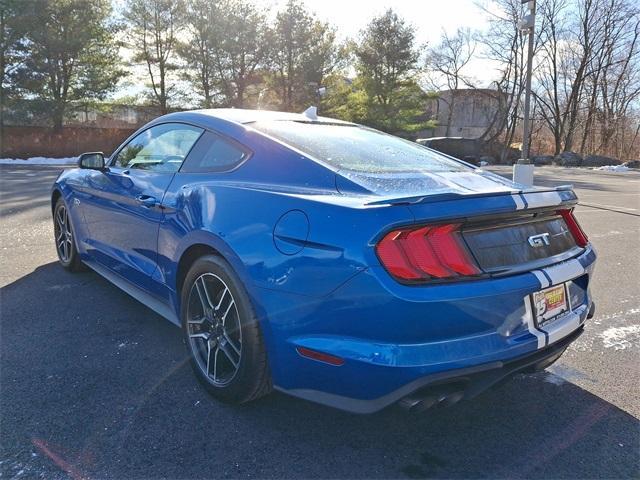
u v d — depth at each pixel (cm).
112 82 2792
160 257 302
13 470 202
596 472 214
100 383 272
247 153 269
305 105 3325
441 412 260
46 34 2481
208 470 207
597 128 4569
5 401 252
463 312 194
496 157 3638
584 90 4353
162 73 3195
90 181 396
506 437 239
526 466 217
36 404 250
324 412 253
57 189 457
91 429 231
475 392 205
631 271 551
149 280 320
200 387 271
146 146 352
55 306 384
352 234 194
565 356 333
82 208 412
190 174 293
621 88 4328
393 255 189
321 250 202
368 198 212
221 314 254
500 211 210
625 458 224
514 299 209
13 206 838
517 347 208
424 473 211
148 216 311
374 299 188
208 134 298
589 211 1022
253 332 229
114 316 367
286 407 256
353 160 263
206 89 3228
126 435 228
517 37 3806
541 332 220
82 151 2864
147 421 239
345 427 242
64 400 254
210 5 3020
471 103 4953
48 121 2712
